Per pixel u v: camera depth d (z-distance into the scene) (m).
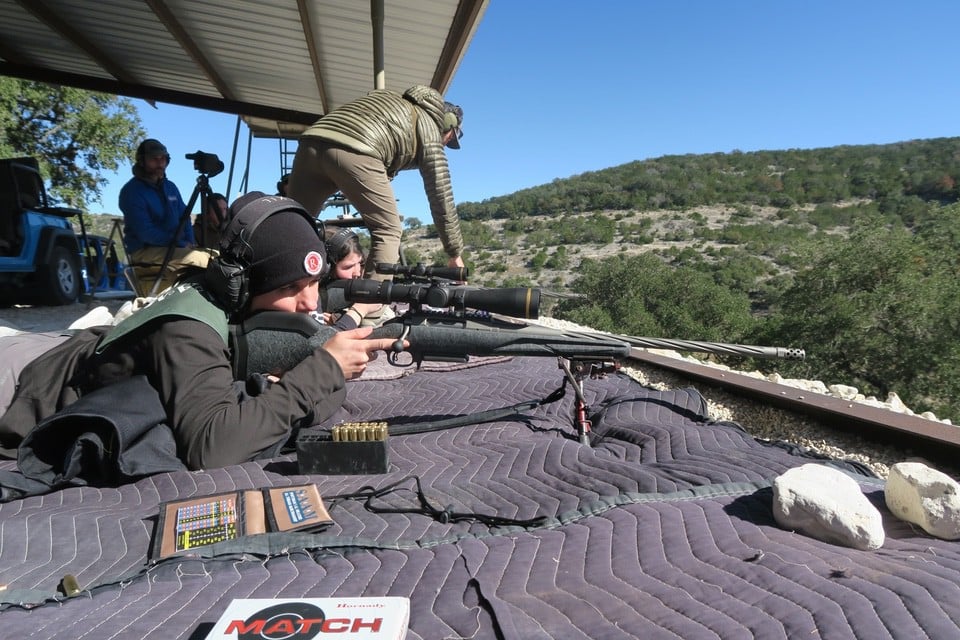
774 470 2.34
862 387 23.64
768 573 1.45
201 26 6.69
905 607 1.25
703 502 1.98
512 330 2.81
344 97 9.25
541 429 3.29
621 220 147.38
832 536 1.68
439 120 4.73
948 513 1.74
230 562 1.63
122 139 26.20
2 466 2.38
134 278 5.99
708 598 1.36
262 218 2.37
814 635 1.18
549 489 2.25
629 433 3.15
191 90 9.33
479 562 1.61
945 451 3.19
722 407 4.59
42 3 6.07
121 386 2.27
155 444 2.28
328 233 3.42
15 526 1.81
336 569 1.61
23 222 10.31
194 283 2.49
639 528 1.77
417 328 2.77
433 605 1.38
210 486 2.19
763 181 183.62
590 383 4.38
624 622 1.29
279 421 2.36
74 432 2.26
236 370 2.60
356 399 4.09
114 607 1.38
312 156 4.47
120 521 1.88
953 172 163.25
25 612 1.36
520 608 1.36
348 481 2.40
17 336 2.87
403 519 2.01
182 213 6.10
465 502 2.17
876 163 196.12
